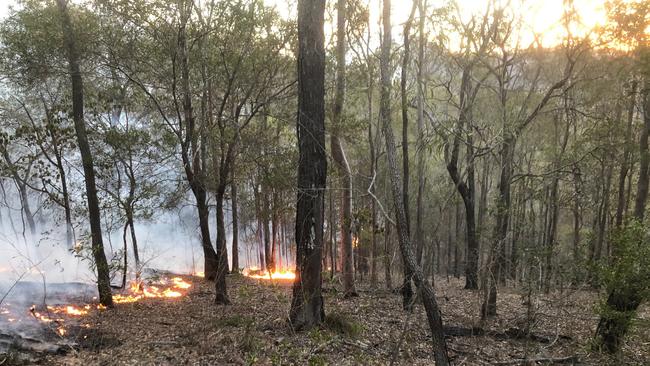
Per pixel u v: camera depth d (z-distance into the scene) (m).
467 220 16.97
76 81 12.20
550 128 20.59
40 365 7.50
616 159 18.22
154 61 12.60
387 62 8.13
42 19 11.55
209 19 12.09
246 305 12.84
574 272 11.38
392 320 11.50
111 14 11.80
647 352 9.55
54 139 14.02
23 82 13.15
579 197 19.59
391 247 17.73
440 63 16.78
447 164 15.54
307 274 9.74
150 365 7.60
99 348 8.58
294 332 9.21
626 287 8.34
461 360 8.82
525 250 12.64
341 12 14.19
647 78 13.24
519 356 9.13
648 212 12.23
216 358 7.94
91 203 12.32
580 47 13.82
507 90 15.45
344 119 14.61
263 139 15.21
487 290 10.38
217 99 14.66
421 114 12.07
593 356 9.19
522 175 12.88
